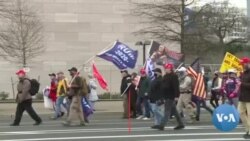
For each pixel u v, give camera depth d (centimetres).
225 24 5491
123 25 5272
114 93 4841
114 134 1733
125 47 2312
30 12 4897
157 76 1984
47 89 2900
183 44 4222
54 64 5078
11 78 4884
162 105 1931
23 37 4759
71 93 2108
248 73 1603
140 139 1581
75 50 5166
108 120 2452
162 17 4209
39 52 5006
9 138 1631
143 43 4116
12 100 4306
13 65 4897
